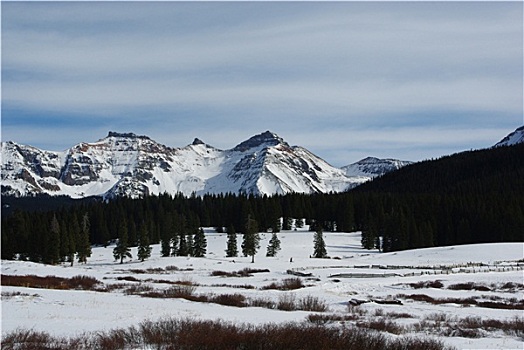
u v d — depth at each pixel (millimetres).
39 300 29094
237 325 20078
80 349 15508
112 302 30172
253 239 107062
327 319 25203
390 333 21609
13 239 117812
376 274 66125
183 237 126625
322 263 91500
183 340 16016
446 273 67688
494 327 25656
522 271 68875
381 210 159000
